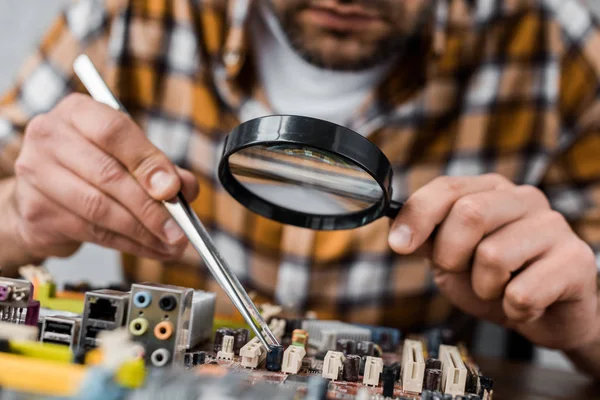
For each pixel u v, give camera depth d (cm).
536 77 217
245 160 81
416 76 209
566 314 113
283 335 105
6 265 138
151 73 217
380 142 209
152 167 98
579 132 221
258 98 212
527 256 100
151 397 49
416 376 75
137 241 113
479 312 121
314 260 197
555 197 219
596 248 190
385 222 197
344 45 186
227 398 52
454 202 98
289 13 182
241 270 201
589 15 227
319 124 73
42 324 69
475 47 214
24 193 120
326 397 65
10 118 203
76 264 238
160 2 218
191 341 85
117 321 69
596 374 135
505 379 122
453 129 214
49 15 250
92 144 107
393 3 181
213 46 214
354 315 199
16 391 47
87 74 108
